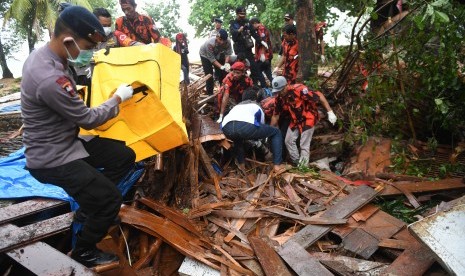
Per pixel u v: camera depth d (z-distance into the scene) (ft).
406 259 10.49
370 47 17.62
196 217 12.94
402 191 14.34
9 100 23.80
